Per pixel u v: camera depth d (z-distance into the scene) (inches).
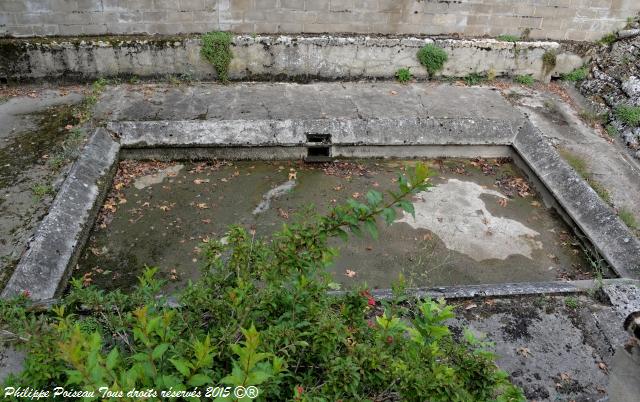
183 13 294.5
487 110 297.6
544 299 169.5
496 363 144.6
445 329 85.5
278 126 266.5
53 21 284.5
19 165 224.5
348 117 277.7
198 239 214.4
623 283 178.4
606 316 164.9
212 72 305.7
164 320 73.7
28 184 213.5
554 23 330.3
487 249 221.9
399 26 320.8
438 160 285.6
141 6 288.2
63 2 279.4
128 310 103.0
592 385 141.6
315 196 246.2
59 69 290.7
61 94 285.0
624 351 91.0
